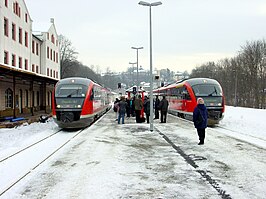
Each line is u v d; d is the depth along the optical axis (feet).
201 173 28.40
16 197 22.31
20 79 97.04
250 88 210.59
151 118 59.57
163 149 40.14
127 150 39.50
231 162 32.60
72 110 62.75
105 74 419.54
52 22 172.55
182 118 90.68
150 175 27.78
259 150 39.17
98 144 44.16
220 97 72.49
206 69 313.94
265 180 26.12
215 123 69.72
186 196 22.27
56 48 179.32
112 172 28.78
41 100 139.85
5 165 32.09
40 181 26.25
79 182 25.79
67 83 67.36
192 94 76.84
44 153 38.29
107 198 21.93
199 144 43.75
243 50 219.61
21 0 116.67
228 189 23.76
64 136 53.67
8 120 76.54
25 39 123.24
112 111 143.23
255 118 82.33
